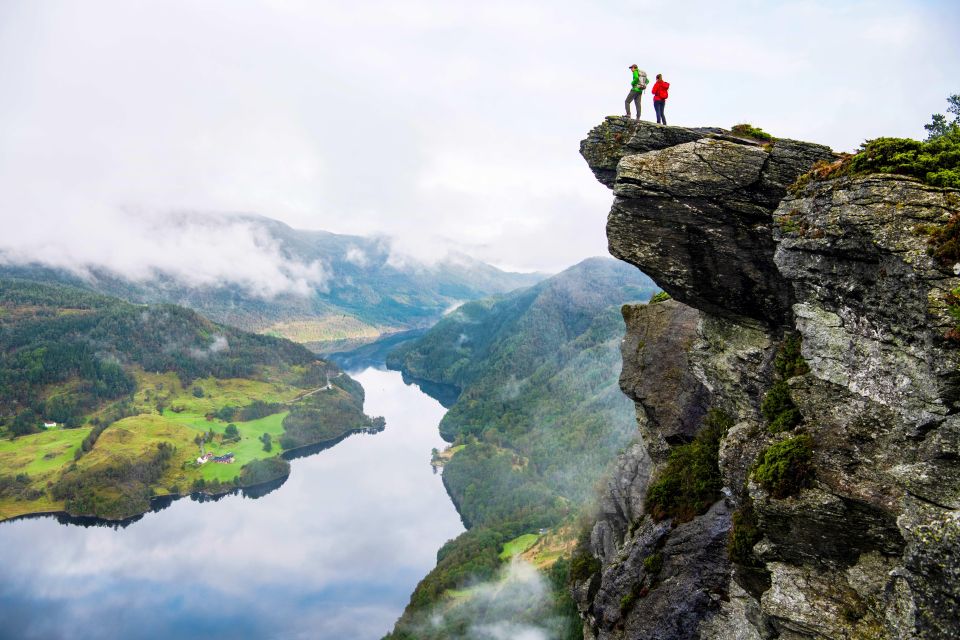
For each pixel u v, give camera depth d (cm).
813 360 2172
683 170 2650
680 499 3388
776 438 2288
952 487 1562
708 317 3141
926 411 1752
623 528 4662
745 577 2442
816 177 2200
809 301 2223
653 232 2755
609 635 3362
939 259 1738
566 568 12300
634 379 4044
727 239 2644
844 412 2028
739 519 2478
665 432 3784
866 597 1892
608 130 3083
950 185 1850
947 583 1490
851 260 2027
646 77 3209
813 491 2005
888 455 1881
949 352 1667
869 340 1995
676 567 3105
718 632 2758
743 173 2555
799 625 1981
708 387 3234
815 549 2044
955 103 3844
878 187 1945
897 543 1859
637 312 4200
